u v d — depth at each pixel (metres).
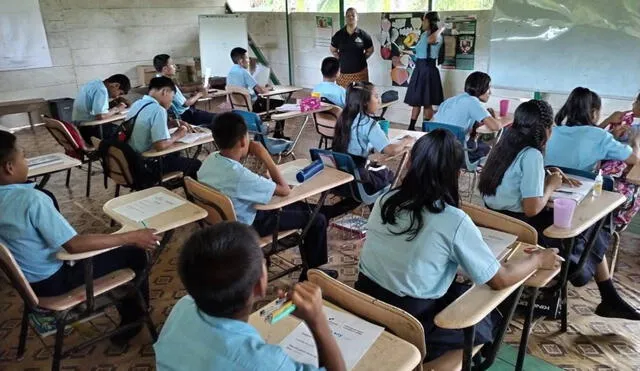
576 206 2.05
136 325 2.22
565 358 2.16
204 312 0.95
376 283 1.57
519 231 1.79
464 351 1.45
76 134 4.01
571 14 4.61
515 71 5.14
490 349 1.68
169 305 2.67
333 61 4.60
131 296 2.20
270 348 0.92
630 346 2.23
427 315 1.53
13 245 1.84
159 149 3.33
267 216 2.51
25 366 2.23
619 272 2.84
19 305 2.73
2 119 6.73
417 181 1.46
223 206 2.17
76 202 4.18
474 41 5.53
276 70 8.15
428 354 1.51
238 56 5.38
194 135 3.64
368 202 3.02
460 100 3.67
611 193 2.24
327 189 2.51
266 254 2.47
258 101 5.52
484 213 1.87
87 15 7.25
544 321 2.40
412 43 6.09
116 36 7.61
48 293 1.95
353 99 3.07
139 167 3.28
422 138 1.48
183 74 7.61
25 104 6.60
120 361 2.23
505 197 2.21
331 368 1.02
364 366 1.17
